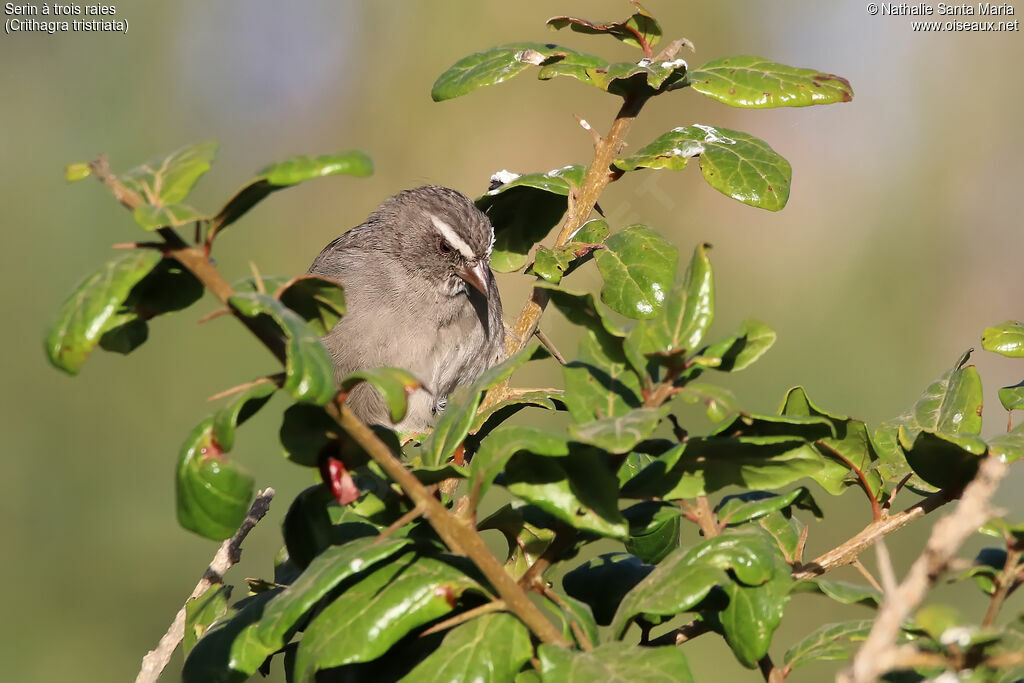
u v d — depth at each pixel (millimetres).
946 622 3207
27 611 13148
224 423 3346
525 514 4562
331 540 4172
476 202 6926
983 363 15383
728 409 3402
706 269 3715
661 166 5852
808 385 15312
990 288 16156
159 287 3824
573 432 3355
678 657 3418
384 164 18484
